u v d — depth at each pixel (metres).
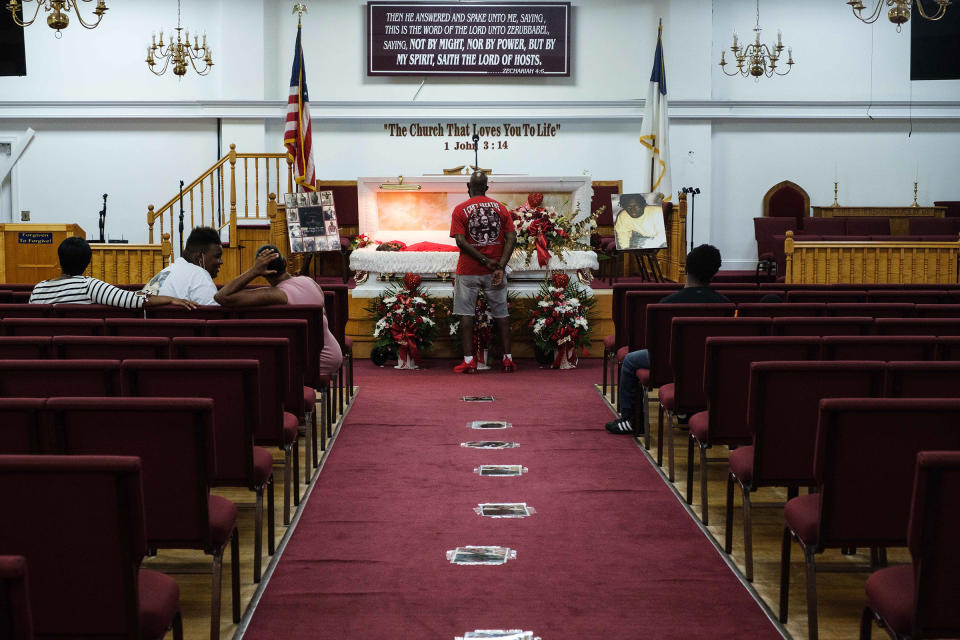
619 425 6.11
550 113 15.21
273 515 3.95
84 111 15.02
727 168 15.74
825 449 2.83
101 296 5.39
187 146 15.21
